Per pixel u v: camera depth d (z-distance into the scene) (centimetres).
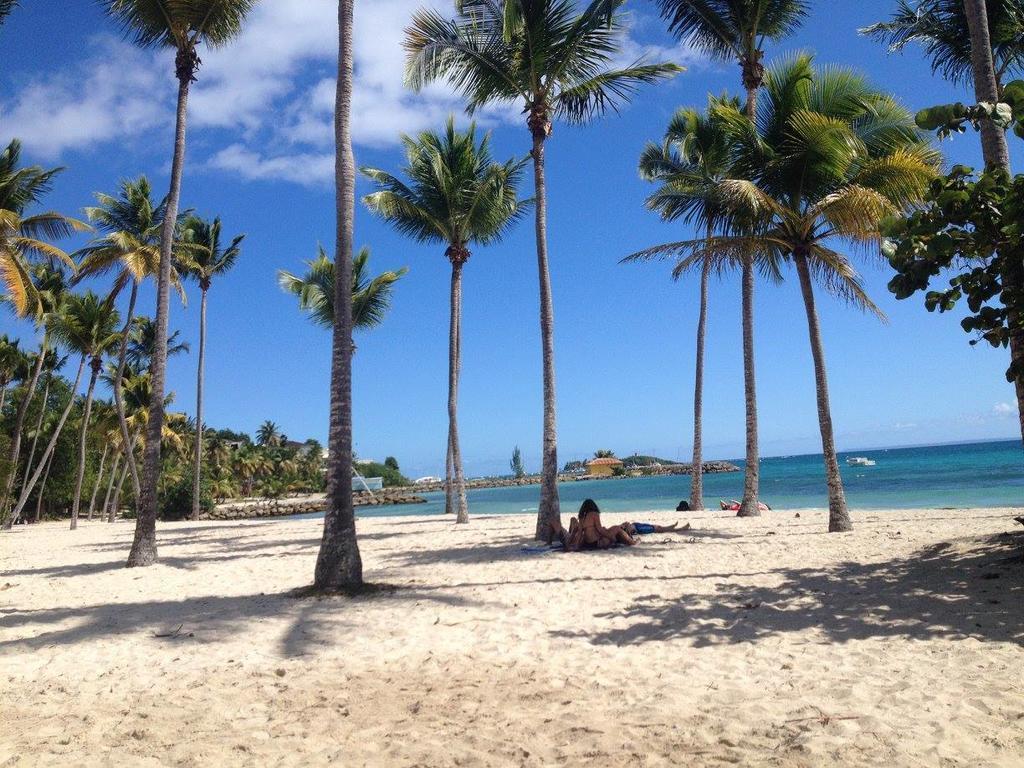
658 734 346
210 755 346
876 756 302
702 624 574
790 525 1395
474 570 966
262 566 1176
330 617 683
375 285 2670
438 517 2522
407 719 391
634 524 1293
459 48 1273
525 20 1232
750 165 1327
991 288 530
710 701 390
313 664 521
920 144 1276
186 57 1320
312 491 9762
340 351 882
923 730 326
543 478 1291
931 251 508
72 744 366
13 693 469
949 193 506
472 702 415
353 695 440
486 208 2036
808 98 1309
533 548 1159
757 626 555
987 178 499
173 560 1333
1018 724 326
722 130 1343
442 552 1227
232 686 470
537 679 455
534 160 1339
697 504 1975
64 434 4525
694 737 339
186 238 2500
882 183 1220
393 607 720
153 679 493
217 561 1294
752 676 430
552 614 648
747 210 1297
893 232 542
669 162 2011
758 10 1456
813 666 442
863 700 373
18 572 1252
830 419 1268
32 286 1619
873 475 4766
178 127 1321
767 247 1460
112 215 2234
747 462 1691
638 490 5562
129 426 3816
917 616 549
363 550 1354
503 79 1329
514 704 408
